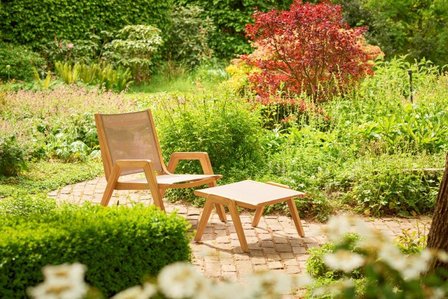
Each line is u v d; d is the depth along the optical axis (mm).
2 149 8609
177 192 7855
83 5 17422
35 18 16953
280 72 11961
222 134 8281
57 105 11344
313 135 8984
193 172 8242
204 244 6254
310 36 11453
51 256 4176
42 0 16984
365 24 20000
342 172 7836
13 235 4176
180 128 8352
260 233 6609
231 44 19219
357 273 4887
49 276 2287
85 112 11023
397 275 2592
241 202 6016
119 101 12055
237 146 8430
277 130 9422
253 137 8461
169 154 8297
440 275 3965
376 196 7332
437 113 9633
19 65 15617
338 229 2738
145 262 4586
